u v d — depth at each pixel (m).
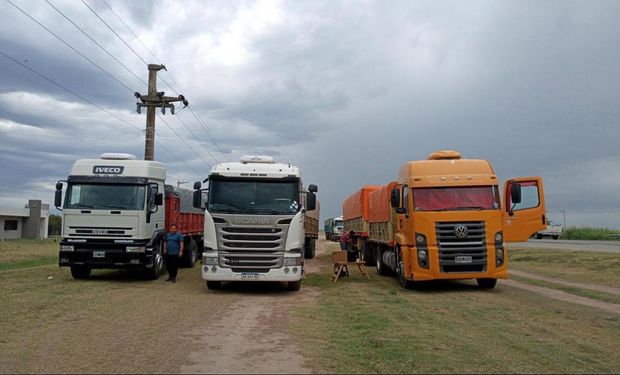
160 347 8.12
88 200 17.09
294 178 15.21
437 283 18.02
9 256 31.27
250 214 14.73
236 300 13.66
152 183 17.70
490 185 15.66
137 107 26.48
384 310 12.16
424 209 15.55
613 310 12.20
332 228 69.12
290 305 12.90
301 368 7.02
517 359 7.65
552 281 18.48
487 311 12.09
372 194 23.64
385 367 7.12
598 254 25.31
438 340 8.88
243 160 16.52
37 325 9.80
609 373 7.02
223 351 7.95
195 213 24.41
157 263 18.27
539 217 15.66
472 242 15.30
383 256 20.59
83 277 18.22
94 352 7.76
